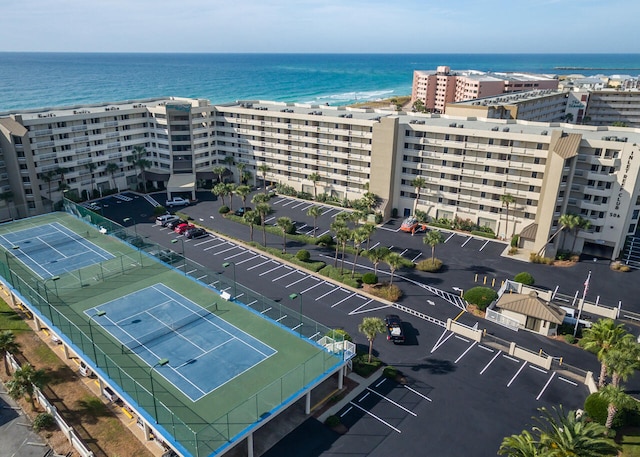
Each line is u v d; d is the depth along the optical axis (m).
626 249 86.50
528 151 85.62
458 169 94.00
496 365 53.75
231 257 81.69
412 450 41.38
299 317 61.19
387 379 50.91
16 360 52.72
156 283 66.38
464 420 45.09
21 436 42.31
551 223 81.69
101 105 130.00
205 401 42.81
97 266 71.25
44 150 104.62
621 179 78.38
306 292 69.75
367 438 42.66
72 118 108.25
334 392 48.69
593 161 80.50
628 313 65.31
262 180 124.50
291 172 118.38
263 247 84.44
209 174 123.62
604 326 48.12
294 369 46.88
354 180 108.12
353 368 52.28
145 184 120.69
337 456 40.53
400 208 103.62
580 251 85.31
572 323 62.09
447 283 73.62
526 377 51.72
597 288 72.81
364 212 91.44
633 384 50.84
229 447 37.22
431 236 75.38
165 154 121.94
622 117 187.50
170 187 111.38
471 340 58.62
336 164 109.38
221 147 128.00
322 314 63.69
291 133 114.81
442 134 93.94
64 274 68.12
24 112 114.88
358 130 104.31
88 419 44.34
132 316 57.59
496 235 93.00
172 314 58.38
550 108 166.38
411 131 96.94
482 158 90.94
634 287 73.38
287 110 120.25
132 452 40.59
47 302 54.81
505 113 129.75
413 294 69.88
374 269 77.75
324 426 44.03
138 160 119.69
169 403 42.34
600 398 43.81
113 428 43.31
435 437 42.91
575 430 34.59
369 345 56.19
